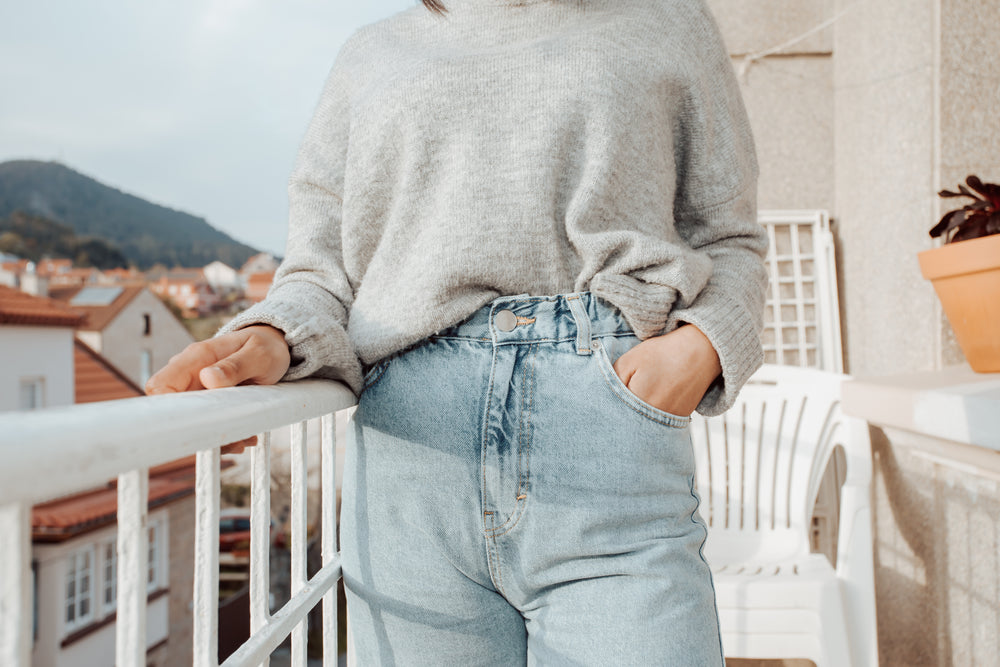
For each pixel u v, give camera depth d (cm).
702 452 180
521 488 68
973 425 122
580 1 82
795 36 243
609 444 67
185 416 40
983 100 189
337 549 91
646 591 66
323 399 66
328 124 90
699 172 85
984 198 162
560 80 75
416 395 72
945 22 188
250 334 64
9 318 1532
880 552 201
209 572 51
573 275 76
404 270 78
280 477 1248
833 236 241
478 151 75
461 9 85
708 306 74
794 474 172
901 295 202
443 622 72
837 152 239
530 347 70
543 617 71
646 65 78
